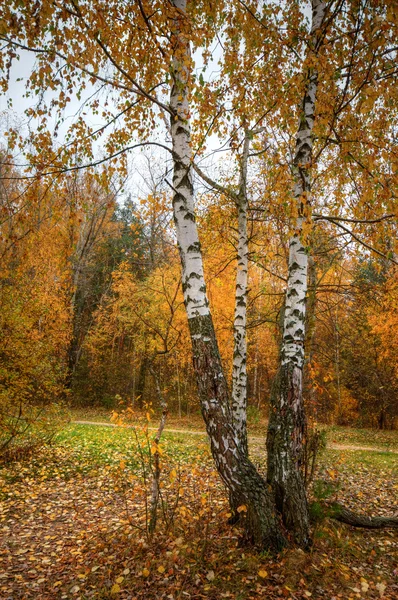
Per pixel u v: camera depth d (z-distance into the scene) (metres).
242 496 3.51
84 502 5.76
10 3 3.15
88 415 18.28
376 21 3.04
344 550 3.73
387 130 4.24
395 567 3.59
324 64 3.57
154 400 21.41
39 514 5.31
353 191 4.22
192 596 3.03
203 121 4.73
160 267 13.88
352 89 3.94
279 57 4.18
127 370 23.00
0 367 7.46
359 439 15.37
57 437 10.48
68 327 13.77
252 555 3.39
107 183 4.34
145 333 17.23
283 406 3.89
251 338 17.33
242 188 6.29
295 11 4.39
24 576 3.66
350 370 16.55
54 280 11.85
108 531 4.51
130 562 3.60
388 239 4.23
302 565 3.28
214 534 3.92
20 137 4.00
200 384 3.56
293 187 4.00
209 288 12.83
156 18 3.46
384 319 12.16
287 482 3.70
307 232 3.50
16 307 7.51
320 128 4.15
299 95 4.27
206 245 7.54
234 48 4.60
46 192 3.98
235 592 3.03
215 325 13.12
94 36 3.15
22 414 7.95
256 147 5.98
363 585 3.14
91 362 21.91
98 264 23.81
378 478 7.62
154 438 4.05
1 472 7.14
